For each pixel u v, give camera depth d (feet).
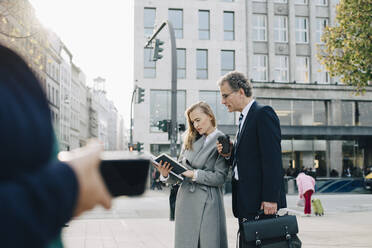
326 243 23.99
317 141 103.91
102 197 1.84
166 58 102.27
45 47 27.66
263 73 108.68
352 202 59.72
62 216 1.60
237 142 10.93
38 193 1.49
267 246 9.82
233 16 107.45
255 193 10.34
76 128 244.01
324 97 107.04
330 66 44.91
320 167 103.50
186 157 12.38
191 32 104.37
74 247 23.24
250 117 10.80
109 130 505.25
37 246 1.46
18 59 1.60
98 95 422.41
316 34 111.75
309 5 111.34
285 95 105.70
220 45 105.40
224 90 11.37
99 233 29.22
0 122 1.44
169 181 11.71
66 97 209.36
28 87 1.59
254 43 108.88
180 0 104.42
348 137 104.99
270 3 109.60
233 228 31.27
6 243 1.37
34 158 1.53
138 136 99.40
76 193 1.67
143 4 102.94
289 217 10.19
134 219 39.42
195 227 11.39
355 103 108.88
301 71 110.42
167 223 35.76
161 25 47.70
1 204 1.38
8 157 1.45
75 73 242.17
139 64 101.35
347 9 42.37
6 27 25.29
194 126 12.25
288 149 102.78
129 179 2.02
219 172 11.69
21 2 25.48
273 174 10.05
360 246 22.89
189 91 102.89
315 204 41.60
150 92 101.24
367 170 98.37
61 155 1.87
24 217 1.42
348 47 42.63
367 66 42.11
